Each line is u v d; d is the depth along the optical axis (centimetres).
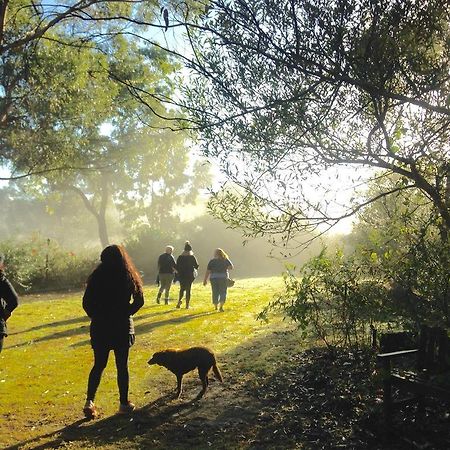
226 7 411
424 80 416
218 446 486
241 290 1911
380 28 399
